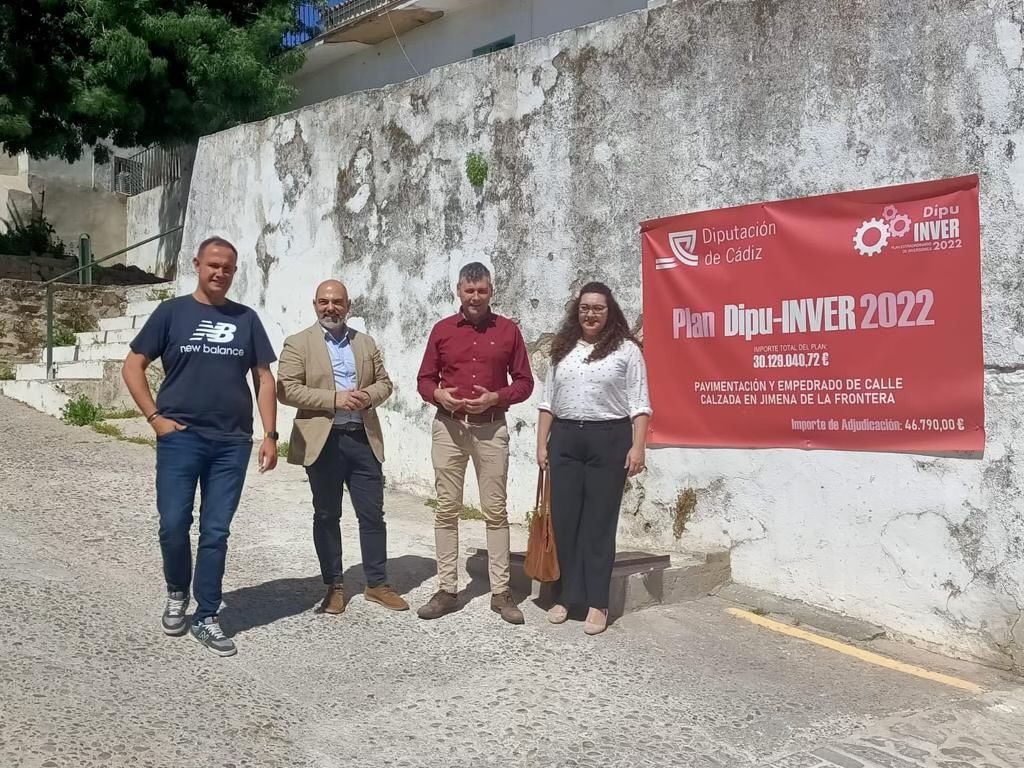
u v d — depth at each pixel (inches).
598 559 198.2
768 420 222.5
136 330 456.1
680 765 145.2
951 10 193.5
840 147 209.9
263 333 187.8
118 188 745.6
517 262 277.3
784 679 178.7
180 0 555.2
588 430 197.2
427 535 264.4
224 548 181.9
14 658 165.8
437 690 167.6
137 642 179.2
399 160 314.7
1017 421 185.8
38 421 393.7
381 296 323.0
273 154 368.2
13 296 506.3
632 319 248.4
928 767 147.0
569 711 161.5
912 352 199.2
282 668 173.9
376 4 602.5
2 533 242.2
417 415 311.4
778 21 219.3
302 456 196.2
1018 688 179.0
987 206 189.3
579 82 259.4
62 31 553.6
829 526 213.2
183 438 178.4
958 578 193.9
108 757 135.4
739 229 226.2
